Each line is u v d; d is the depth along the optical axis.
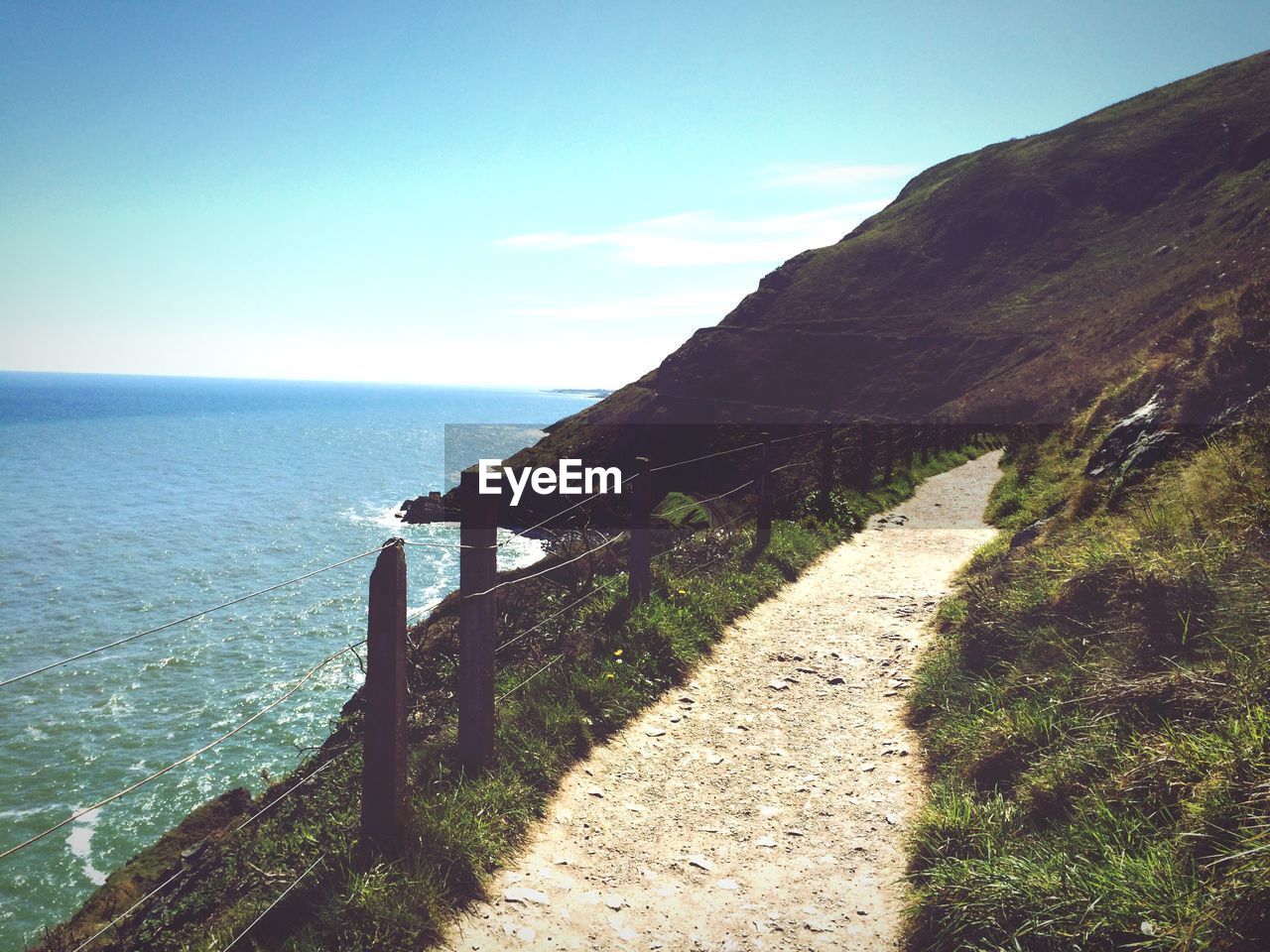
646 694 6.86
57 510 66.38
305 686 25.47
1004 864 3.76
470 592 5.17
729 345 83.75
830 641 8.39
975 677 6.25
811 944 3.84
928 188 122.50
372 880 3.94
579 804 5.22
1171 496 7.07
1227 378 8.59
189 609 35.41
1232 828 3.29
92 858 16.62
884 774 5.57
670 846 4.78
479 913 4.03
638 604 8.11
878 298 91.06
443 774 5.08
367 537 52.69
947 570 11.20
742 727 6.43
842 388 70.56
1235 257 39.12
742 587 9.73
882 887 4.26
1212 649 4.60
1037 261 85.25
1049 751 4.66
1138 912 3.17
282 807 5.83
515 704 6.12
